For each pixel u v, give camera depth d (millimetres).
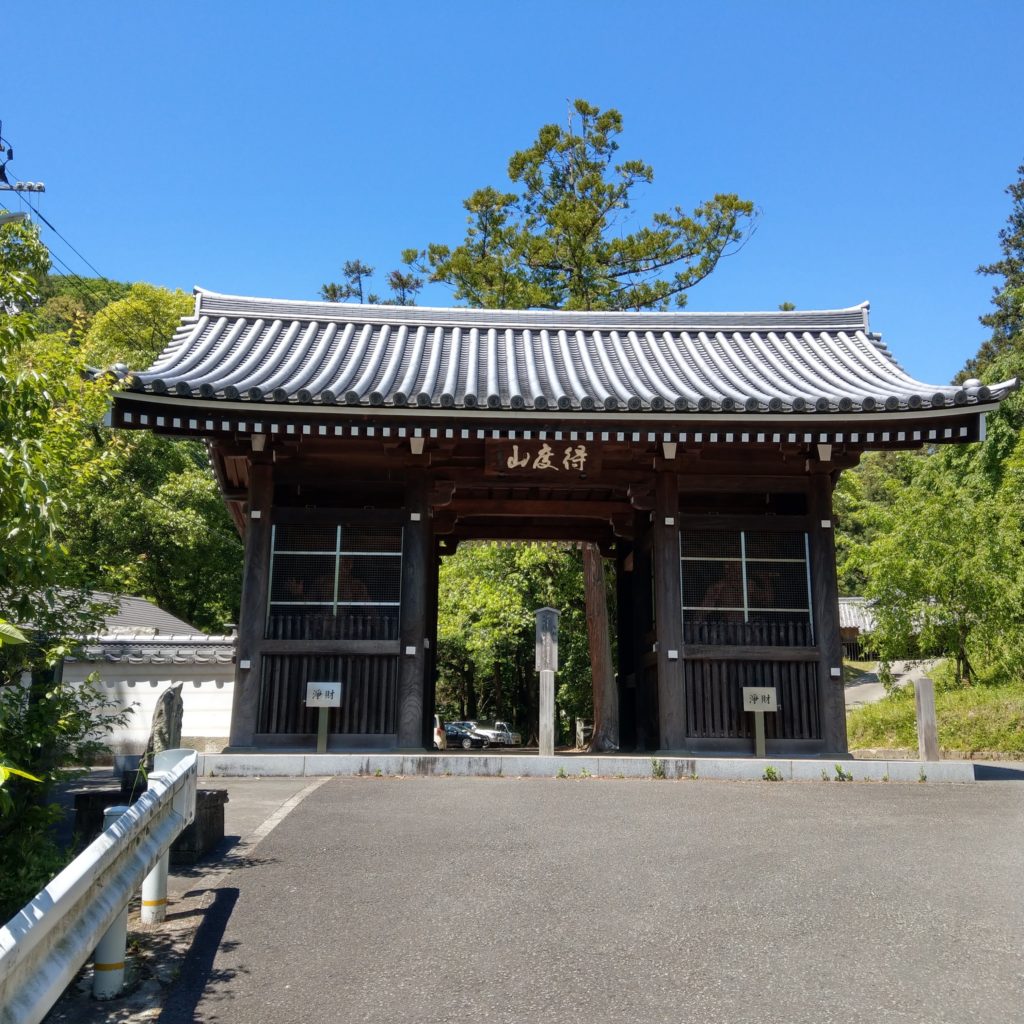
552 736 9242
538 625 9484
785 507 11250
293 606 10133
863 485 39969
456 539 14516
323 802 7160
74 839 5156
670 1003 3441
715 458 10633
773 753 9977
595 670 17781
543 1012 3371
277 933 4176
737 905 4539
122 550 22672
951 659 16047
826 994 3514
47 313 25906
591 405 9383
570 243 22266
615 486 10984
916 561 14867
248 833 6059
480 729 31625
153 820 3795
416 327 13164
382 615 10148
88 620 4863
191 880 4969
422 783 8203
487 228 23109
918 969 3754
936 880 4977
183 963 3822
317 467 10492
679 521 10500
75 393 5129
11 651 4445
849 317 13688
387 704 9906
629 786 8047
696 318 13586
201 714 13086
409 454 10422
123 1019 3314
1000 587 14211
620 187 23031
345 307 13117
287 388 9648
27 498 3377
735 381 11266
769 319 13688
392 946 4020
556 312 13469
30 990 2316
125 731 12953
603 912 4445
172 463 25984
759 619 10375
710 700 10102
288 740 9773
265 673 9938
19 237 10305
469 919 4355
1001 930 4195
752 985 3600
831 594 10320
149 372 9961
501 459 10352
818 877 5020
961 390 9344
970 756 12812
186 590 25953
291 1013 3367
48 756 4496
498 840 5852
